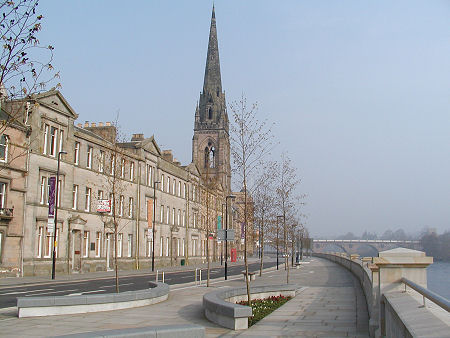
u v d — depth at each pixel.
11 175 40.75
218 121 139.50
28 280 36.81
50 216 40.03
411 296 10.20
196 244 87.25
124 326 14.52
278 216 47.19
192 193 79.19
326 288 30.31
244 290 21.44
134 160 62.38
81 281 38.03
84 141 51.62
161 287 22.39
